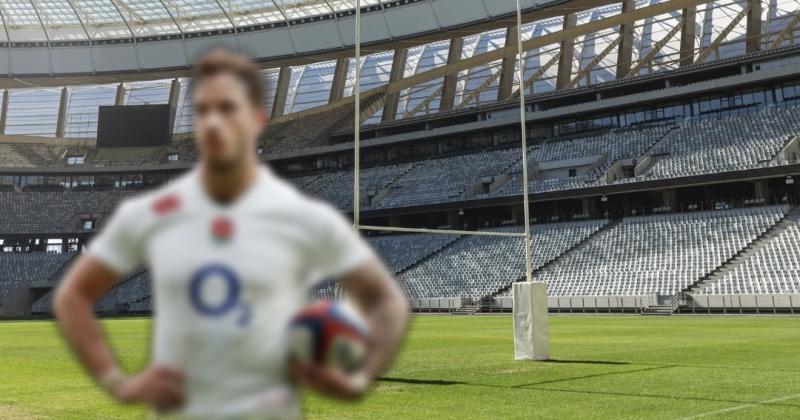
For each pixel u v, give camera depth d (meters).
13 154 51.22
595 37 42.88
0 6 43.97
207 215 1.29
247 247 1.26
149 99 53.28
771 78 33.84
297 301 1.34
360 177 46.53
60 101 53.16
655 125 39.16
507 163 41.56
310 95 51.72
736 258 29.17
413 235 42.34
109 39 47.22
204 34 46.38
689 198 36.06
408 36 42.31
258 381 1.26
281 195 1.35
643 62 39.12
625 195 37.84
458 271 36.53
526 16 39.34
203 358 1.24
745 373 9.02
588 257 33.44
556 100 41.88
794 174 29.45
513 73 44.88
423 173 44.31
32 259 47.06
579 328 19.83
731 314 26.33
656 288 29.27
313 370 1.23
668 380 8.38
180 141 52.12
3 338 19.31
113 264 1.33
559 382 8.32
